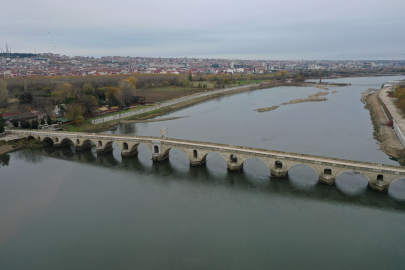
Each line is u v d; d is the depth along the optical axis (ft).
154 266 250.37
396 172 343.26
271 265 249.75
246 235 289.12
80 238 288.10
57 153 533.96
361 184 383.65
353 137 607.78
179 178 418.51
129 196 368.89
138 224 308.81
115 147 566.77
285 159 398.01
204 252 266.16
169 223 309.83
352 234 288.30
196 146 445.37
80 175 433.89
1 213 332.39
